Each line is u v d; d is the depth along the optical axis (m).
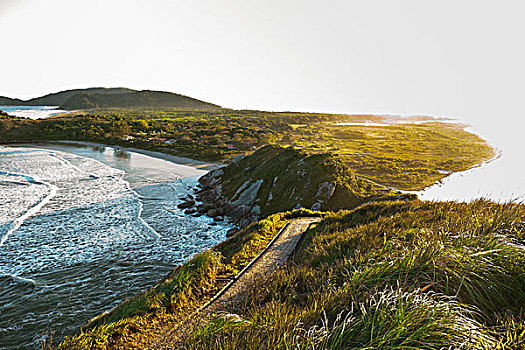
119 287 17.72
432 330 3.21
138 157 80.69
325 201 31.86
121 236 25.72
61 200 36.22
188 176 56.72
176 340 6.07
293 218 20.20
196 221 31.48
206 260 10.88
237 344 4.02
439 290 4.27
